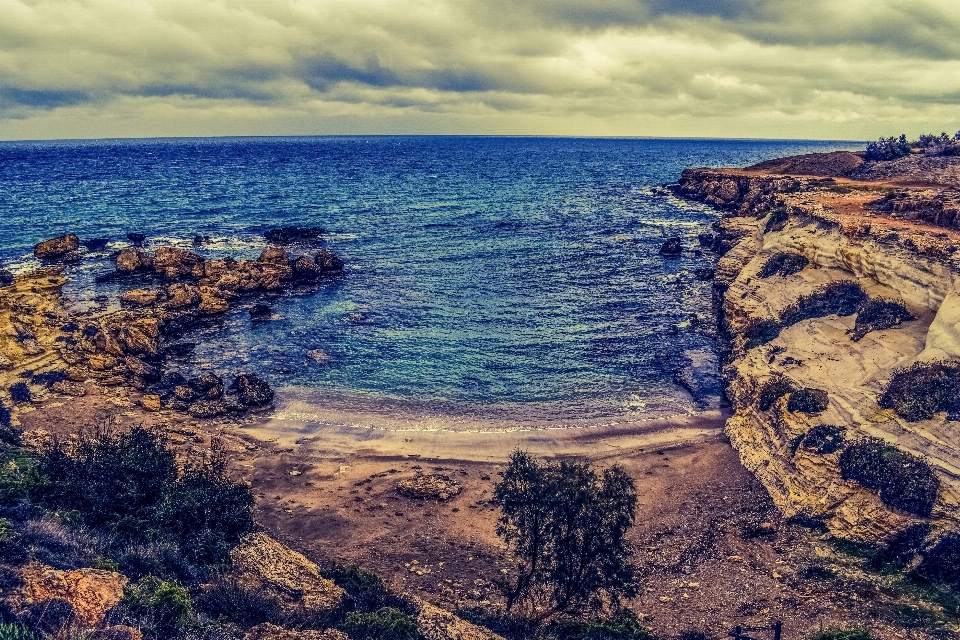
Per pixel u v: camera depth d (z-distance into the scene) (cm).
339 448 4050
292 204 13412
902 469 3030
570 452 4031
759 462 3775
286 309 6525
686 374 5091
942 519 2820
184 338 5728
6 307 5828
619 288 7388
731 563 2969
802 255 5497
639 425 4372
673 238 9081
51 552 1966
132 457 2808
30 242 9206
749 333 5228
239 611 2114
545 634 2341
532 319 6359
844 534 3033
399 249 9244
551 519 2403
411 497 3528
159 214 11888
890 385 3516
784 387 4056
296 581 2428
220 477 2988
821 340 4378
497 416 4475
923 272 4147
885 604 2536
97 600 1739
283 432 4247
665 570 2931
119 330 5281
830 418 3603
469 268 8256
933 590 2577
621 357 5450
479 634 2233
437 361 5338
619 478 2462
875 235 4681
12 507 2269
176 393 4631
